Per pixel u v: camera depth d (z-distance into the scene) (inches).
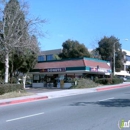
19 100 719.7
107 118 401.4
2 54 1135.6
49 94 892.0
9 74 1512.1
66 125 356.5
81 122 374.9
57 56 2415.1
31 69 1657.2
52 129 333.7
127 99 687.1
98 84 1382.9
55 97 831.7
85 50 2316.7
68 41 2391.7
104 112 463.5
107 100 671.8
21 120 410.6
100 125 348.8
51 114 461.4
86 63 1448.1
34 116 445.7
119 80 1536.7
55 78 1652.3
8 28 1087.0
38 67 1695.4
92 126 343.3
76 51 2285.9
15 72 1633.9
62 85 1526.8
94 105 570.3
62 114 456.8
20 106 613.6
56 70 1565.0
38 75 1790.1
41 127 348.8
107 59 2396.7
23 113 489.1
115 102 622.8
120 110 483.5
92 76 1595.7
